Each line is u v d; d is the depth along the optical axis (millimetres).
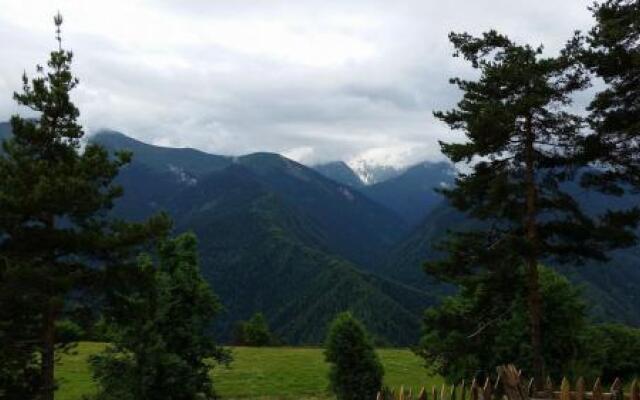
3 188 23453
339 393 39906
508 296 28953
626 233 26031
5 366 22969
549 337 32219
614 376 38812
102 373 27703
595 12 26062
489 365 31891
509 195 27453
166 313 28078
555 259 27750
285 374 60500
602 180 27125
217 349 29828
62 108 25172
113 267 24578
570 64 26500
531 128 27188
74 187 22875
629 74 25484
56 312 24031
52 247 23859
